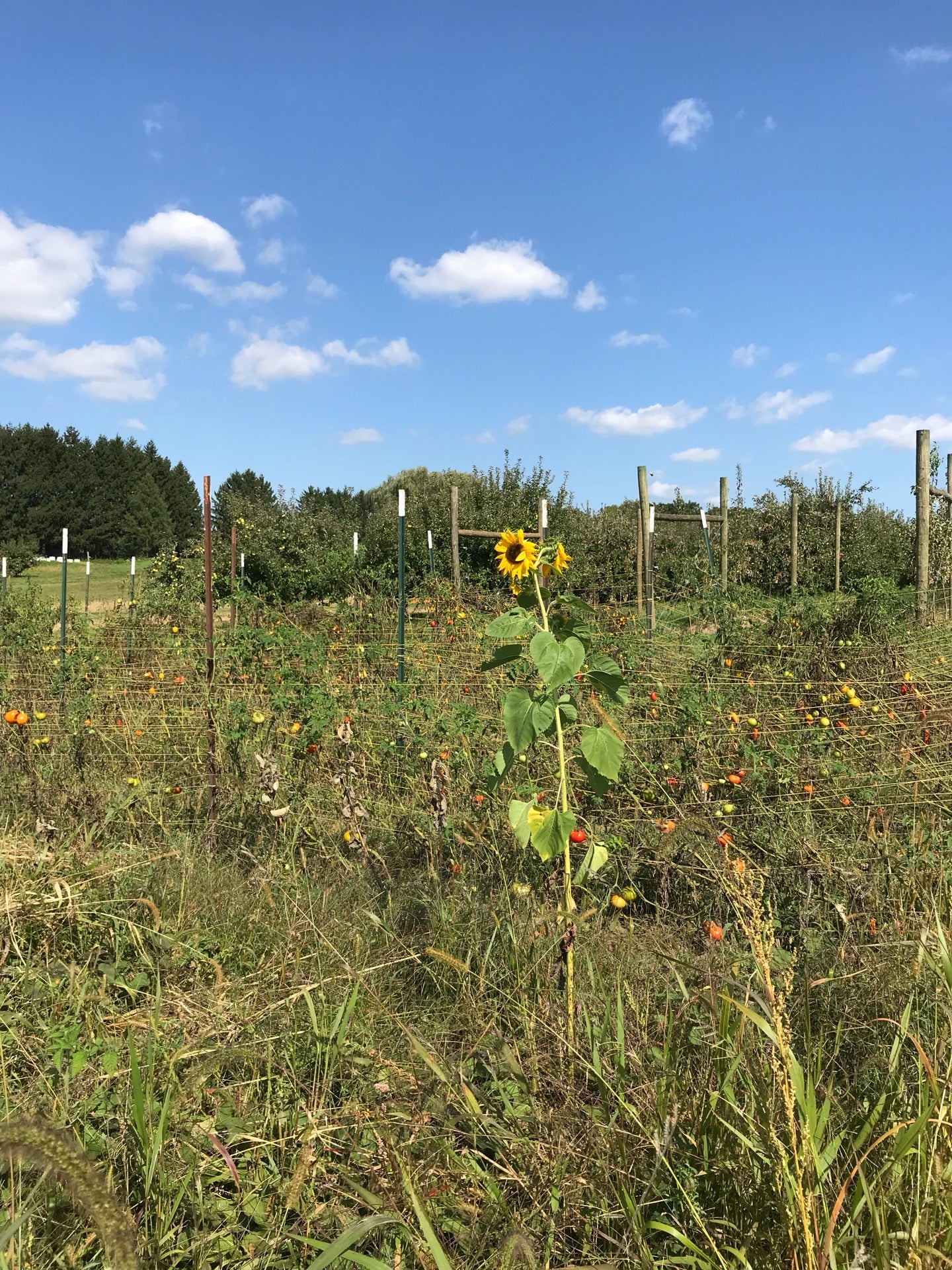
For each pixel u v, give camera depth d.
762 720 4.89
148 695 5.99
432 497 15.87
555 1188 1.85
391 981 2.78
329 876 3.76
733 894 2.10
